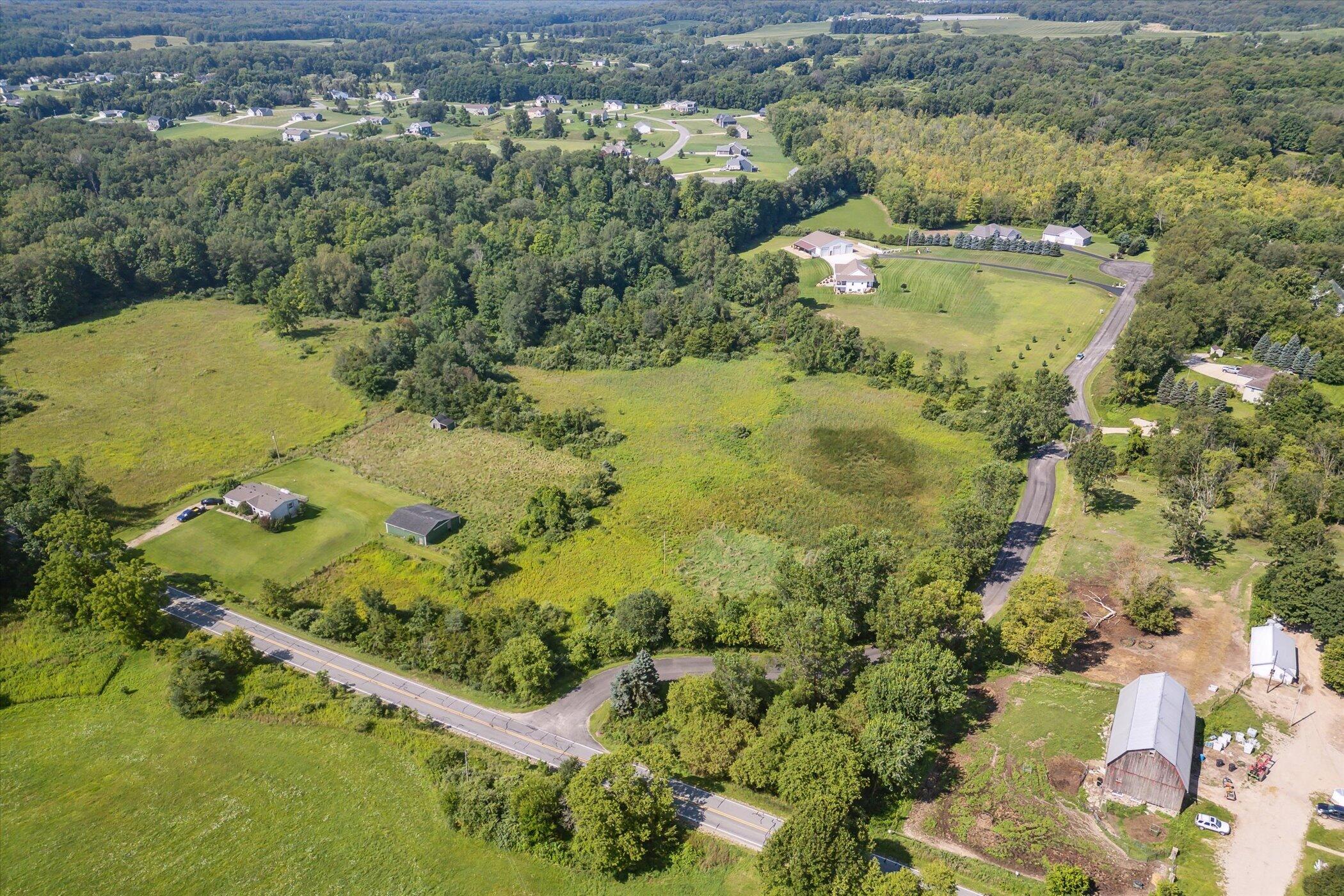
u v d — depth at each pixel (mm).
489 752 75812
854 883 59031
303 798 71500
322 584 100500
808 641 77312
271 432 138625
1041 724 77188
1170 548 103812
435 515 111812
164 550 105875
